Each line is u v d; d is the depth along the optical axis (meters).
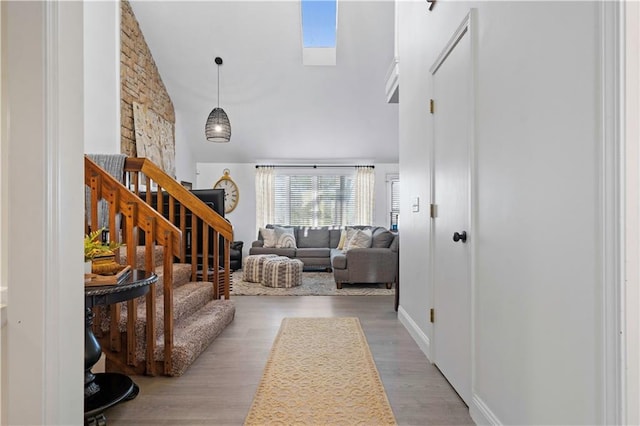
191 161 7.66
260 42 5.65
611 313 1.00
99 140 4.29
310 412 1.93
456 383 2.14
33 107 1.06
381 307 4.21
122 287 1.79
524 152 1.43
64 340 1.12
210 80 6.21
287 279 5.28
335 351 2.80
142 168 3.59
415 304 3.06
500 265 1.63
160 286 3.06
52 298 1.08
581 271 1.11
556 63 1.23
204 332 2.80
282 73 6.14
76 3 1.17
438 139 2.50
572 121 1.15
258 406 1.98
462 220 2.07
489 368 1.72
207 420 1.85
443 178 2.39
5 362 1.07
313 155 7.94
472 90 1.89
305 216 8.24
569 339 1.17
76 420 1.18
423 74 2.85
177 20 5.29
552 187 1.26
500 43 1.63
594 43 1.05
